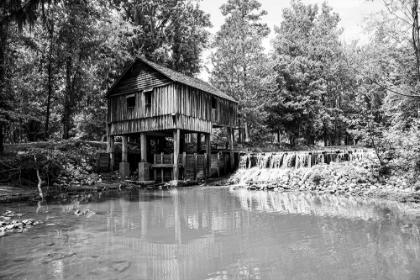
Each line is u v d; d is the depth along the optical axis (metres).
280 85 33.47
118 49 25.61
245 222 7.81
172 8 29.30
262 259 4.85
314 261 4.70
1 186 13.51
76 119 27.58
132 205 10.90
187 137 35.09
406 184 12.56
